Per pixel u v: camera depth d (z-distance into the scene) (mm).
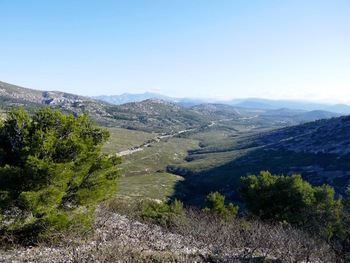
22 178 12148
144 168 170500
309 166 108000
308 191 30609
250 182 34219
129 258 11219
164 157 197500
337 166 98688
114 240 13156
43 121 13898
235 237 15734
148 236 15961
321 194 30859
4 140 13258
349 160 100625
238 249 14227
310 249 14148
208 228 18125
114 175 15969
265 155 147875
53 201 12234
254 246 14352
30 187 12188
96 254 11211
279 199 30625
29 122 13570
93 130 15914
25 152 12258
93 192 14203
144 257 11594
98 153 15188
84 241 13312
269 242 14672
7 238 12047
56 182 12383
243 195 34875
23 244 12555
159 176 144375
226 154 182250
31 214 12281
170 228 22062
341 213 22969
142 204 28938
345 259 14180
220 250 13695
